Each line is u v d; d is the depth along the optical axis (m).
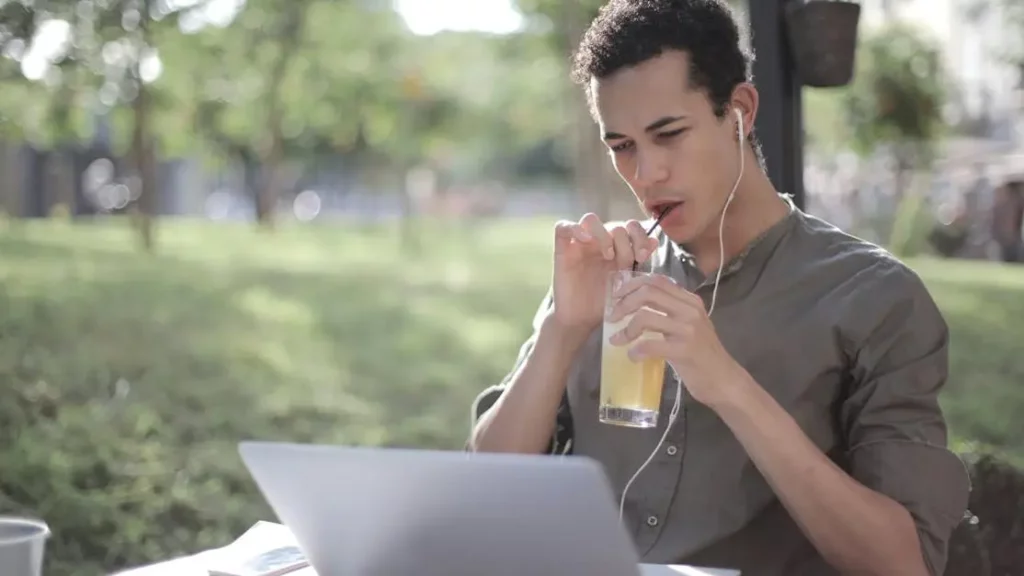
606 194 15.87
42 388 6.39
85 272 11.82
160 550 4.78
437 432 6.81
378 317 10.97
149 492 5.23
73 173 25.38
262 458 1.41
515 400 2.03
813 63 3.26
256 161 25.70
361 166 35.59
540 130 32.84
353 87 20.22
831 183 19.69
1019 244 16.72
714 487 1.98
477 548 1.38
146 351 7.83
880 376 1.92
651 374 1.79
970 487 2.13
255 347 8.45
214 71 15.35
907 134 14.55
